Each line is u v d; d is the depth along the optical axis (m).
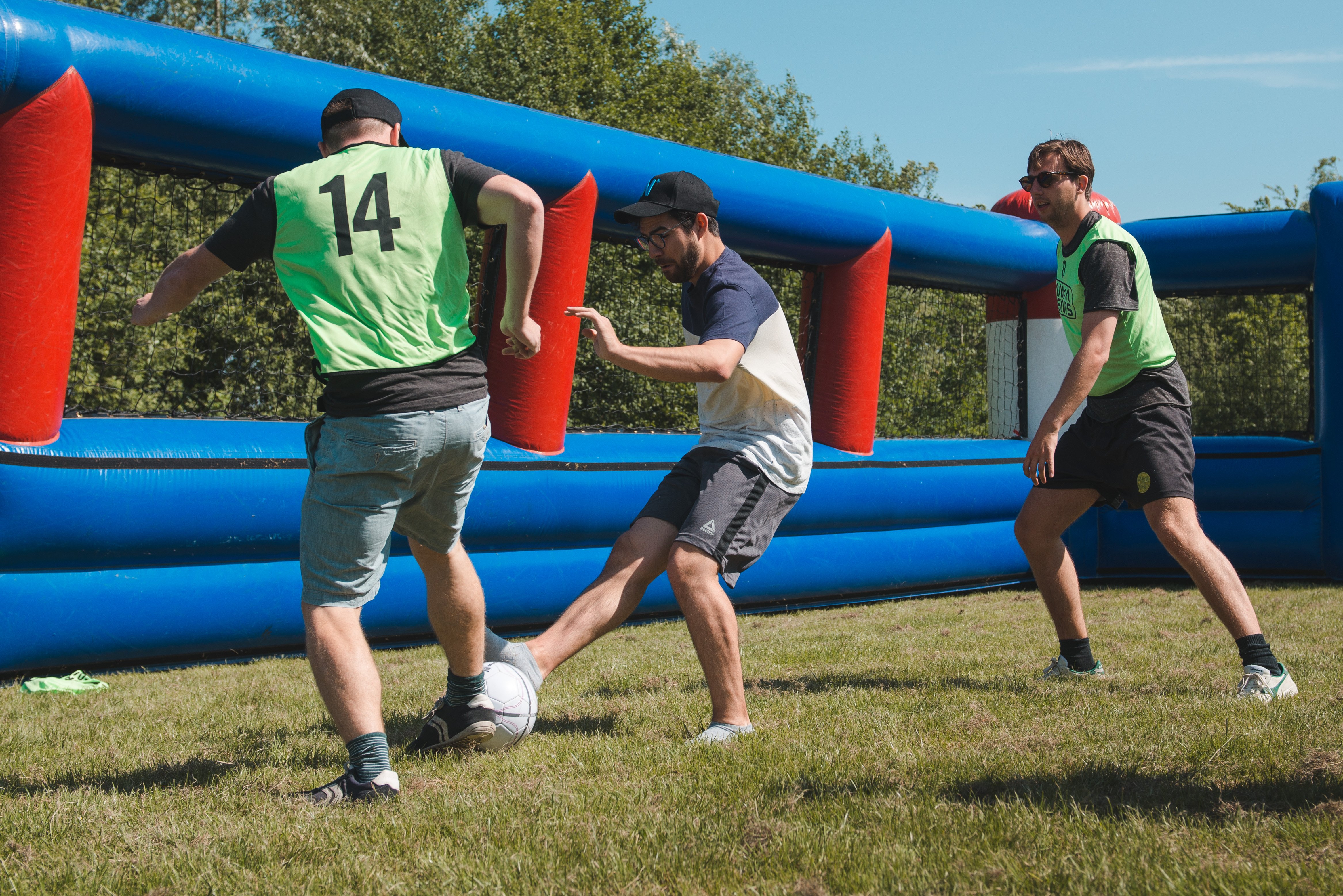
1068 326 4.16
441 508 2.69
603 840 2.13
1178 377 4.03
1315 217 8.37
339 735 3.16
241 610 5.23
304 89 5.22
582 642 3.27
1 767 3.05
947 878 1.86
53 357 4.69
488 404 2.64
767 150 34.12
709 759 2.82
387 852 2.10
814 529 7.31
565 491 6.18
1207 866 1.85
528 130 5.91
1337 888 1.74
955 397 12.73
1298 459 8.32
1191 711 3.35
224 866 2.03
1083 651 4.29
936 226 7.83
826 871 1.93
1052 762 2.67
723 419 3.35
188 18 22.84
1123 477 4.04
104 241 8.26
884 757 2.79
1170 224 8.89
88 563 4.89
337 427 2.46
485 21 26.98
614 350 2.84
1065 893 1.78
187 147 5.08
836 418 7.56
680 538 3.18
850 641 5.59
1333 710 3.33
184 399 9.62
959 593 8.38
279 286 9.52
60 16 4.65
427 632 5.98
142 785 2.76
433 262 2.54
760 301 3.22
